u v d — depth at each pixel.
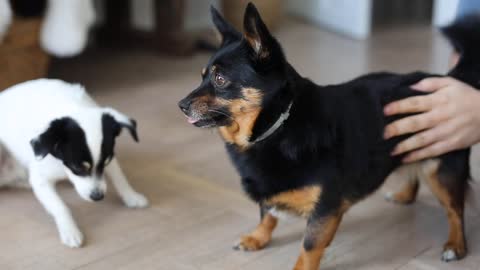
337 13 5.00
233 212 2.42
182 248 2.17
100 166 2.18
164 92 3.74
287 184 1.86
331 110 1.89
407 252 2.14
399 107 1.96
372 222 2.33
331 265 2.07
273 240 2.21
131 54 4.50
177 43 4.40
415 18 5.42
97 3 4.85
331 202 1.86
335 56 4.41
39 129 2.26
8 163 2.53
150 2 4.94
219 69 1.85
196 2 5.11
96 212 2.41
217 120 1.89
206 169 2.79
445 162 2.08
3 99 2.47
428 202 2.48
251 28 1.76
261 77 1.80
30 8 3.23
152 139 3.09
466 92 2.01
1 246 2.18
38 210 2.43
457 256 2.07
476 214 2.38
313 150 1.84
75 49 3.40
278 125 1.84
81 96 2.46
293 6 5.46
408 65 4.18
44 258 2.11
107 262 2.09
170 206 2.46
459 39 2.11
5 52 3.22
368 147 1.93
